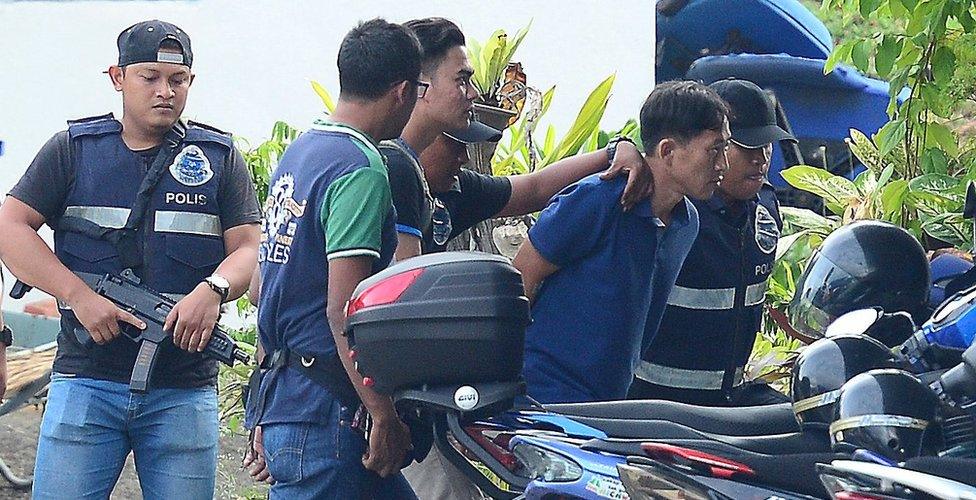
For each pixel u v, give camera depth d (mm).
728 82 13562
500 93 17453
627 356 12266
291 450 11125
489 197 14453
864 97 24344
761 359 16359
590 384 12141
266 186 19859
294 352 11172
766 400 13930
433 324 9648
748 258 13719
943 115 15914
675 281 13148
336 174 10844
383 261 11164
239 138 21531
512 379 9922
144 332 13133
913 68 15938
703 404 13688
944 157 16016
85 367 13258
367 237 10727
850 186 17391
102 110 22812
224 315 20078
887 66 15812
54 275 13062
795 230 17750
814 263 10617
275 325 11281
